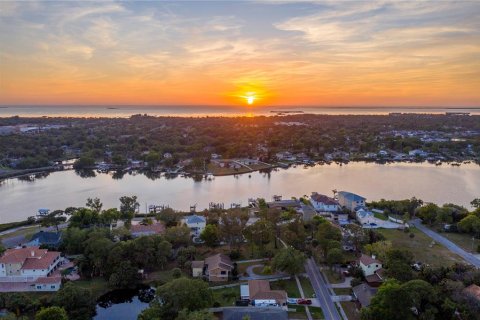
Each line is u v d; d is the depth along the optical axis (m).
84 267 111.81
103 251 110.75
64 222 156.75
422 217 158.88
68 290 90.00
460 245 133.38
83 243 121.75
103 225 146.25
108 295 104.62
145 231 136.50
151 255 113.56
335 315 89.62
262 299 93.69
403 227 151.50
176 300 83.44
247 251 128.50
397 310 79.25
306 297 97.94
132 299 106.50
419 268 108.88
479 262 118.31
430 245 132.62
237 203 194.00
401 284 89.50
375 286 101.50
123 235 129.88
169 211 154.00
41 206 188.38
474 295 84.50
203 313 79.06
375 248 114.62
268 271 110.62
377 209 177.88
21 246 127.44
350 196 178.00
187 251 119.88
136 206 171.88
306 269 114.50
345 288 102.69
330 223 136.75
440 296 85.94
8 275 107.38
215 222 146.50
